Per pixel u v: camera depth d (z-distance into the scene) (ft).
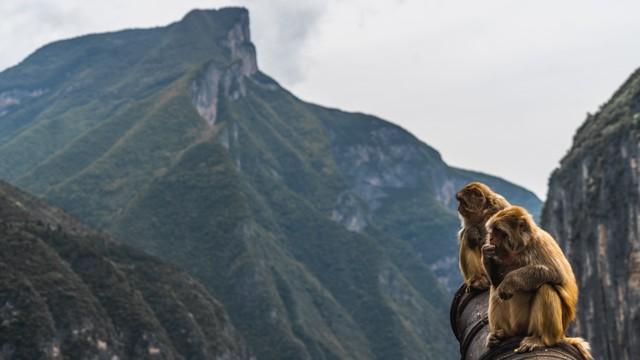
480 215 27.32
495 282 23.53
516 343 22.70
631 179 437.58
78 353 531.50
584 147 522.06
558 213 552.41
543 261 22.90
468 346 25.12
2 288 520.01
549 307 22.36
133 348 595.88
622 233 440.45
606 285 451.12
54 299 548.31
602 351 456.04
